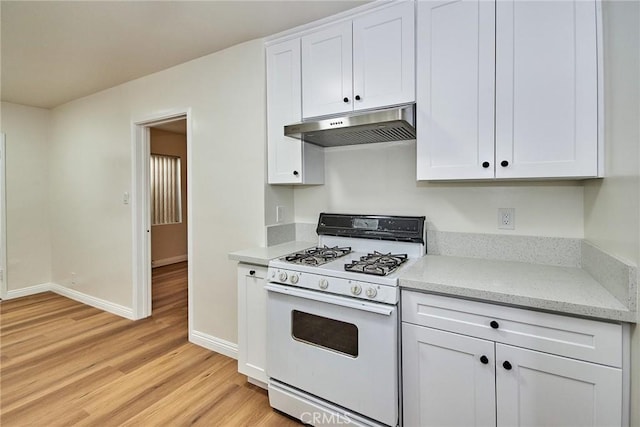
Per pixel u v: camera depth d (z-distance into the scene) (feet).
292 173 6.91
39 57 8.13
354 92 5.97
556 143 4.43
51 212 13.16
